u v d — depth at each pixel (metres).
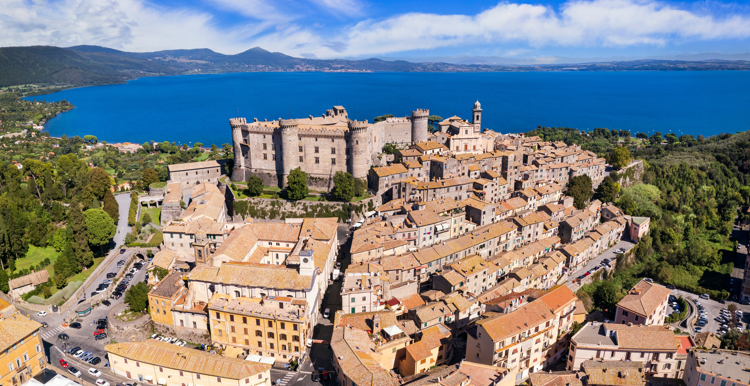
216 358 119.75
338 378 118.38
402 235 182.50
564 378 110.56
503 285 159.25
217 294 140.88
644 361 122.00
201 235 167.25
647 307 143.00
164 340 141.75
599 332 129.12
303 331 128.88
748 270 182.25
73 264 173.62
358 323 131.75
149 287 158.00
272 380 122.81
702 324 163.00
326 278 164.88
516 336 120.25
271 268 141.12
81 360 129.25
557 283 183.88
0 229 177.25
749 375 110.69
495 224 195.75
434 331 129.88
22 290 162.25
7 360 114.50
